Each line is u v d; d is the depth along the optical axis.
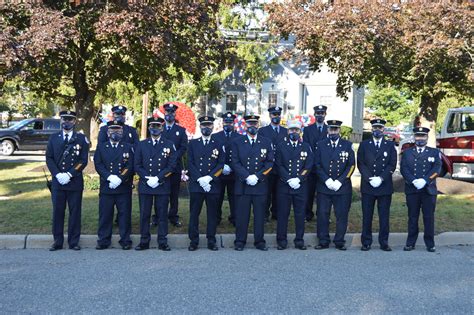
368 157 8.12
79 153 7.79
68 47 11.59
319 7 13.98
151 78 13.16
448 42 12.11
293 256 7.53
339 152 8.09
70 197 7.76
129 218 7.93
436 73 13.77
